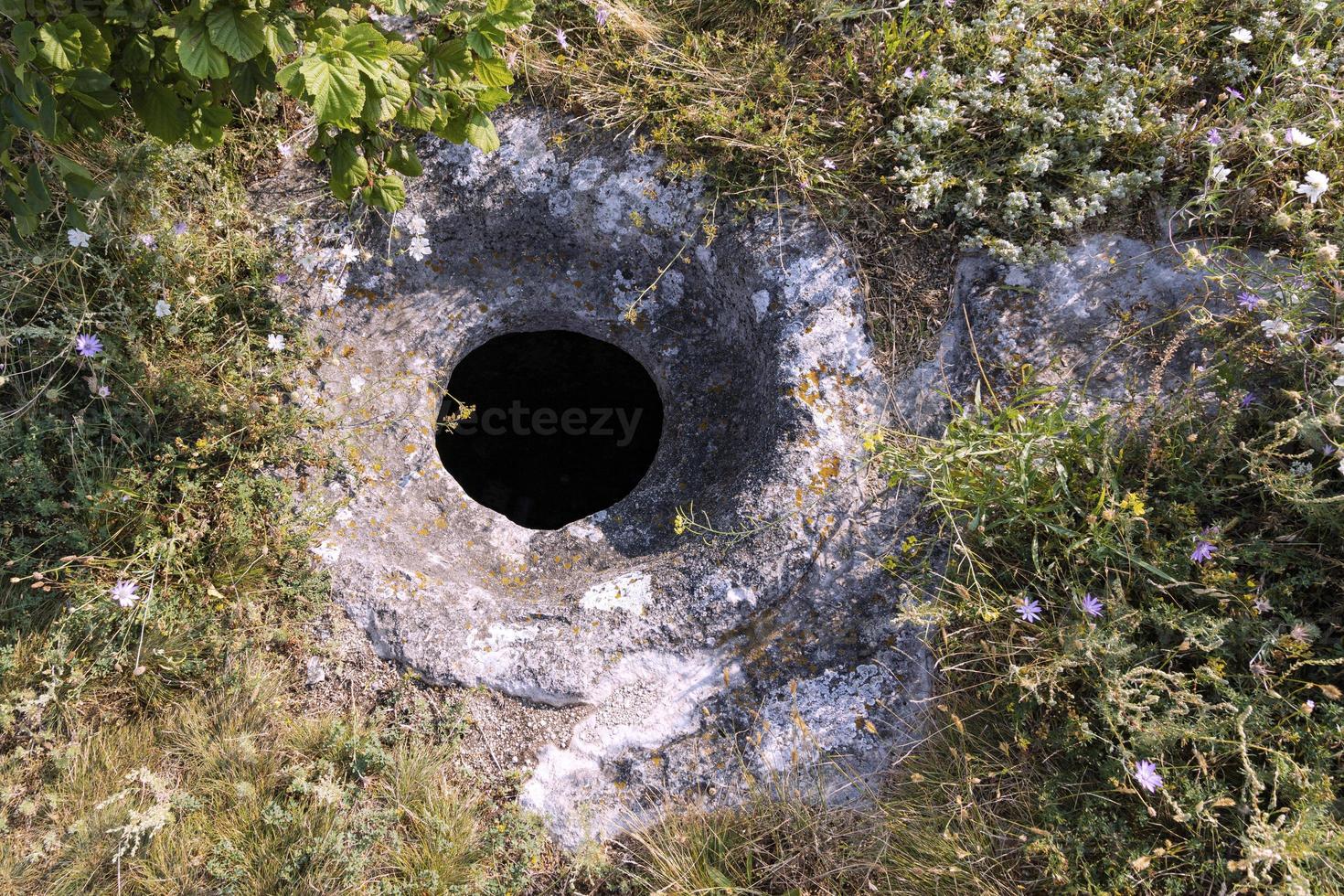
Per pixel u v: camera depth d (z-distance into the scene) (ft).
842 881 7.54
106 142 9.11
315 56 5.99
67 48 6.01
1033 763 7.45
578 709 8.16
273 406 9.00
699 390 10.12
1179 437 7.80
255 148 9.95
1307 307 8.17
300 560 8.57
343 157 7.08
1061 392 8.45
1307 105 8.79
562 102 9.84
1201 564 7.38
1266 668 6.97
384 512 9.12
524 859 7.72
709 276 9.73
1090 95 9.01
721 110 9.34
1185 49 9.33
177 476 8.58
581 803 7.94
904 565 8.15
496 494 12.56
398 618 8.42
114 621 8.28
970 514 7.98
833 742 7.91
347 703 8.29
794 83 9.59
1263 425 7.87
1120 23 9.50
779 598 8.21
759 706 8.04
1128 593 7.61
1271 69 9.13
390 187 7.73
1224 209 8.72
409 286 9.93
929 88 9.15
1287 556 7.36
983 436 7.77
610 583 8.59
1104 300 8.71
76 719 8.18
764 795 7.79
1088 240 8.86
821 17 9.71
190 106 7.19
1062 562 7.73
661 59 9.78
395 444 9.56
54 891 7.57
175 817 7.79
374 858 7.70
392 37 8.14
